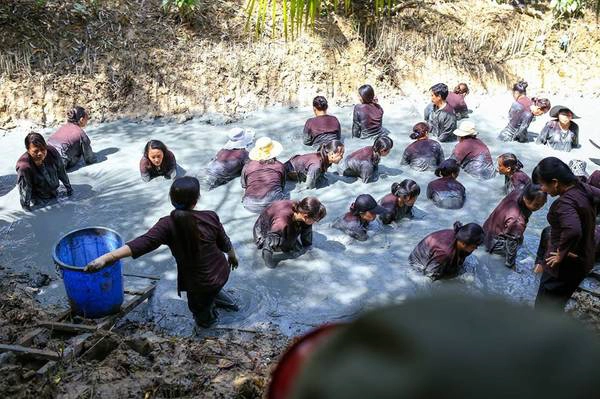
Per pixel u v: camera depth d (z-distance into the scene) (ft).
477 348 1.37
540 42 37.68
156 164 24.26
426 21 37.01
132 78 31.40
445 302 1.47
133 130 29.86
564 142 29.17
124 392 13.05
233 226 22.09
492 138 30.48
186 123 30.83
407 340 1.40
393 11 36.35
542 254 19.04
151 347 14.97
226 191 24.44
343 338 1.49
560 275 15.76
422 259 19.16
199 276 15.88
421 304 1.48
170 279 19.12
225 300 17.80
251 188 23.41
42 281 18.88
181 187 15.33
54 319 16.30
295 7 10.44
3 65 29.86
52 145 25.53
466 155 26.40
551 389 1.30
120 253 15.01
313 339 1.69
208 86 32.19
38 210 22.94
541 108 29.04
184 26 33.06
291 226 19.53
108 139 28.89
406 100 34.65
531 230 22.57
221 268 16.33
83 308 16.16
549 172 15.10
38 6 31.40
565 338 1.38
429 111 30.94
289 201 20.01
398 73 35.45
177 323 17.22
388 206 22.06
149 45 32.14
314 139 28.73
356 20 35.58
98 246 16.94
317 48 34.32
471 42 37.06
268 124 31.12
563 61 37.52
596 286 19.25
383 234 21.74
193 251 15.57
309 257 20.18
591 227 15.28
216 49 32.94
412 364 1.37
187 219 15.25
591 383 1.31
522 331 1.39
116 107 30.96
